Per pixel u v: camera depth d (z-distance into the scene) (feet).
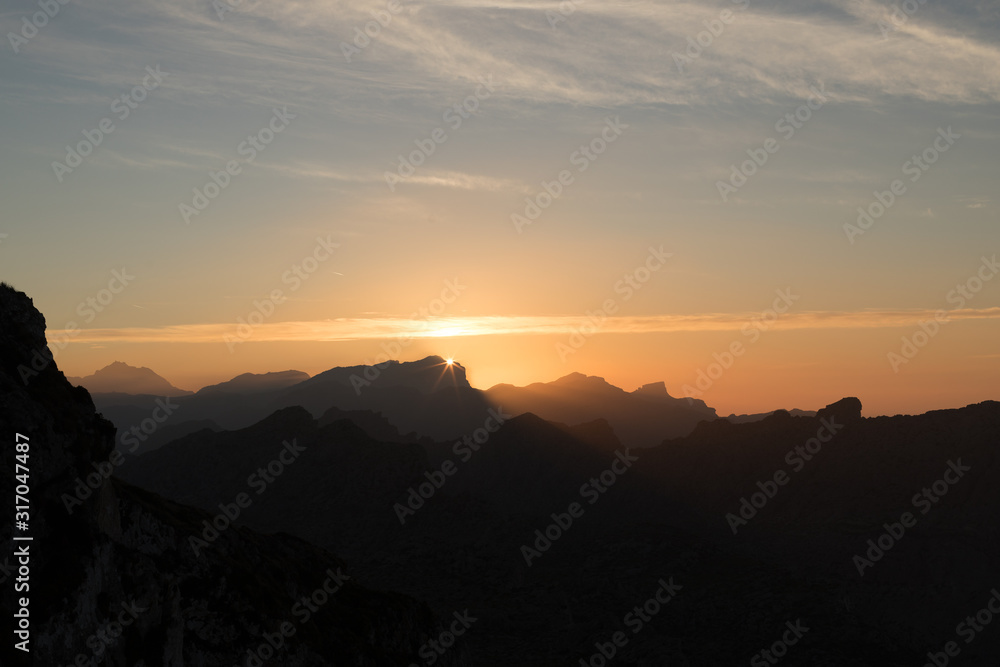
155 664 202.80
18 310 215.72
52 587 179.01
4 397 192.95
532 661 595.88
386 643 346.33
